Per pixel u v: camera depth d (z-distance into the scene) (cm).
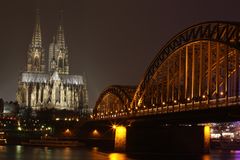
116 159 18350
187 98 15325
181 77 16988
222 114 12812
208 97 13588
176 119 16112
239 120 13662
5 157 19888
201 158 18888
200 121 15762
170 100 18262
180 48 16625
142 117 19050
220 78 13950
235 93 12562
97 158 19588
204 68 15362
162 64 18600
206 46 15312
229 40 13075
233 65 13912
